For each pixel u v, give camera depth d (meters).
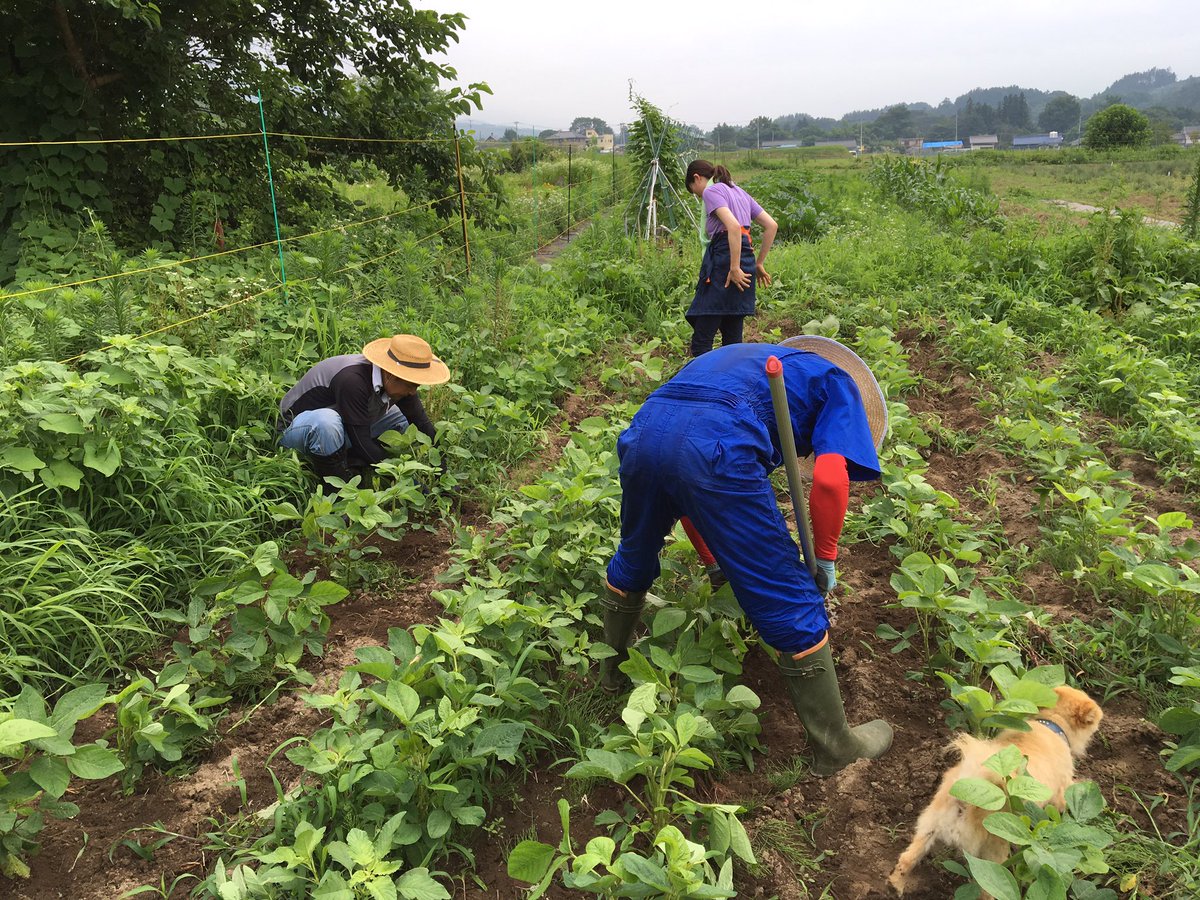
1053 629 3.58
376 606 3.91
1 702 2.73
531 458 5.50
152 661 3.45
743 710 2.96
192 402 4.66
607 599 3.18
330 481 4.12
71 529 3.60
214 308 6.13
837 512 2.75
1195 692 3.26
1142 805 2.77
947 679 2.94
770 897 2.52
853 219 15.86
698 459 2.64
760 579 2.70
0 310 5.08
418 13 10.24
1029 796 2.15
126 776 2.84
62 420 3.69
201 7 8.81
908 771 2.96
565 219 17.53
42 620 3.31
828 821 2.78
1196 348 7.27
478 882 2.52
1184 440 5.18
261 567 3.32
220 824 2.72
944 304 8.91
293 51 10.19
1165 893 2.49
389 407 5.18
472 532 4.23
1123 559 3.73
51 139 7.97
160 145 8.83
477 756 2.55
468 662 3.13
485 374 6.36
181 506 4.14
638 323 8.89
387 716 2.89
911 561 3.54
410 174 11.12
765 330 8.60
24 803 2.57
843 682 3.42
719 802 2.81
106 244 7.33
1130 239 9.26
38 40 8.09
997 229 14.96
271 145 9.70
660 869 2.12
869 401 3.14
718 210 6.30
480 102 11.28
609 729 2.99
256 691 3.30
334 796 2.52
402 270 8.20
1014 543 4.45
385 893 2.11
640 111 16.41
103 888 2.50
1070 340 7.52
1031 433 5.01
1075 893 2.37
